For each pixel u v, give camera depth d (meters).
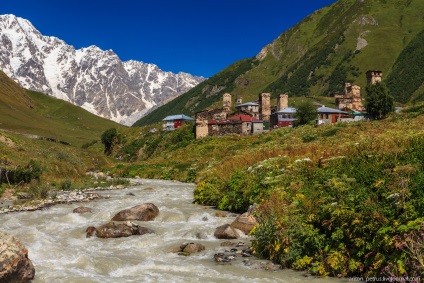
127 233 14.88
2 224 16.89
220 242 14.10
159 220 18.78
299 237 11.16
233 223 16.08
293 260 10.84
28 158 40.78
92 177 46.62
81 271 10.24
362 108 133.75
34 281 9.36
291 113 107.81
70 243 13.72
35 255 11.63
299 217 12.07
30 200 25.08
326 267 10.26
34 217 19.06
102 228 15.02
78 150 93.31
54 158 45.34
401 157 14.73
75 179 42.00
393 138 21.48
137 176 59.72
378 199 11.39
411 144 17.20
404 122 56.66
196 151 84.19
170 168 59.12
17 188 29.55
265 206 13.27
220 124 107.31
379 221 9.80
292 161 22.05
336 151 21.64
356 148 19.36
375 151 16.83
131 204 23.94
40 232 15.11
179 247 13.17
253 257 11.95
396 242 8.75
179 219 18.75
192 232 15.29
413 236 8.48
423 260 7.85
